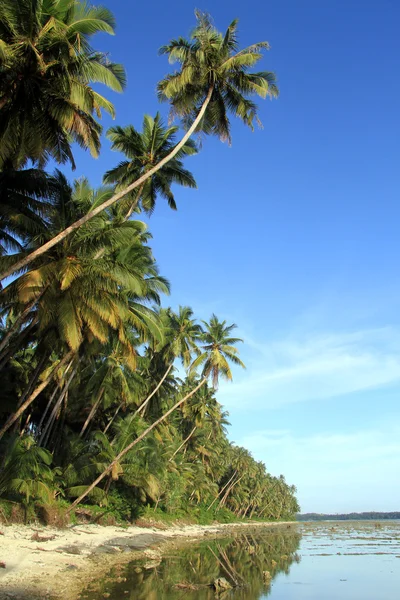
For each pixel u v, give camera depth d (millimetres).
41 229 20984
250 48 20859
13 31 16016
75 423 43250
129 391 35688
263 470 139375
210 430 74188
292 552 38812
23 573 15961
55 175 22500
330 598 18141
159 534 42844
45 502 27750
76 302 20703
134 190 27938
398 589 20562
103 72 18141
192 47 21047
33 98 17516
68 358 24266
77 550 22984
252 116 21859
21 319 21500
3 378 31859
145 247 29375
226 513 93062
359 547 45219
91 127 18359
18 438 25484
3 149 18406
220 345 42062
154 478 37594
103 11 17781
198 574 22062
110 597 14484
